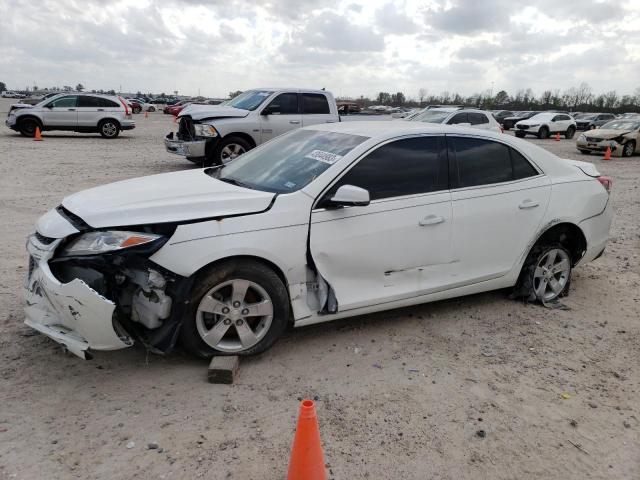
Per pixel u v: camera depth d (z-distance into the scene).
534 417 3.39
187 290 3.49
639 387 3.82
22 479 2.65
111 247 3.32
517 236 4.78
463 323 4.70
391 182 4.19
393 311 4.88
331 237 3.90
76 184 10.56
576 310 5.12
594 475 2.92
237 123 11.97
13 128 21.12
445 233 4.37
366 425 3.21
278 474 2.78
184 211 3.57
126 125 22.75
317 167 4.13
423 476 2.83
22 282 5.09
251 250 3.61
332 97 13.02
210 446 2.96
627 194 12.25
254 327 3.86
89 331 3.30
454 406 3.46
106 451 2.88
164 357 3.88
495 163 4.71
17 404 3.24
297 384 3.62
